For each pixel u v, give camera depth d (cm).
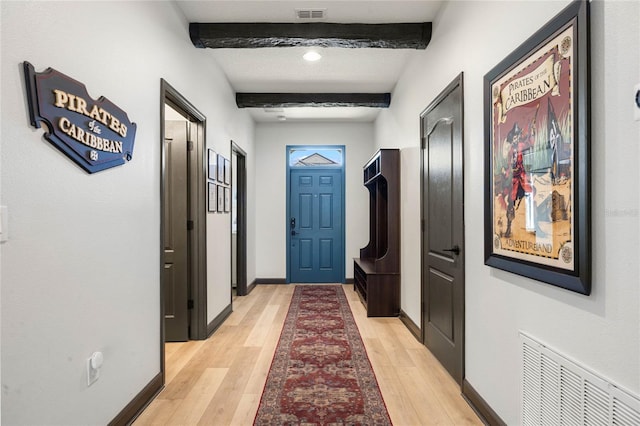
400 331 355
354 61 373
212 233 354
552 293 140
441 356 271
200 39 294
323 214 613
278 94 464
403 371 261
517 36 166
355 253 607
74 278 151
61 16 143
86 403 159
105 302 174
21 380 125
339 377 251
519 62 161
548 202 141
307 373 258
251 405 214
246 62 373
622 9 108
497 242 183
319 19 293
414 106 352
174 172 325
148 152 218
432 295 293
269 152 608
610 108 112
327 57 363
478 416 202
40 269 133
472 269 216
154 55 228
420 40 301
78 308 154
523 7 161
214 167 359
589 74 120
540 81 146
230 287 421
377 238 453
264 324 378
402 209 398
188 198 328
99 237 169
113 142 178
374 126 595
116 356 183
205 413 205
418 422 196
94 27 164
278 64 379
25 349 127
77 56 152
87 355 160
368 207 609
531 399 148
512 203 168
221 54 352
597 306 117
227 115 416
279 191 607
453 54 249
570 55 128
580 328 125
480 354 205
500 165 179
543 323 146
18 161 123
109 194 177
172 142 325
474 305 213
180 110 294
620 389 106
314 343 320
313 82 431
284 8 276
